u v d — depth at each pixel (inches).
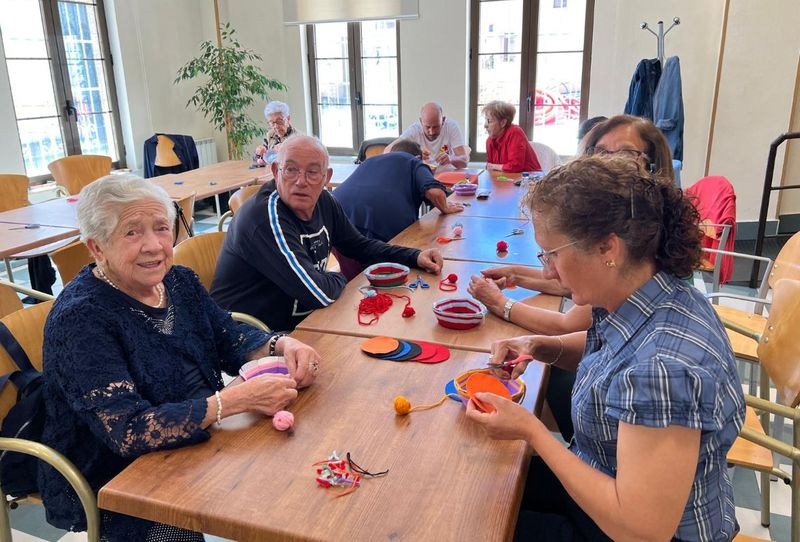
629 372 33.9
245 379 54.0
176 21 250.1
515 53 225.3
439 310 65.4
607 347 38.8
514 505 37.8
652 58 196.5
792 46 178.1
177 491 39.7
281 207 79.4
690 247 36.7
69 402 48.8
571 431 69.3
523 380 53.1
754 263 155.7
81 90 220.7
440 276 81.7
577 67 219.9
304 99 254.7
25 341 60.4
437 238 100.1
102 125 231.3
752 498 82.3
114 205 51.1
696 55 190.4
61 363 48.3
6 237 119.0
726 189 118.9
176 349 56.0
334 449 43.6
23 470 55.3
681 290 37.2
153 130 245.3
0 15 190.5
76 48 217.0
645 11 194.5
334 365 56.3
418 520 36.3
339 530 35.6
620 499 33.7
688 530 37.4
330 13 235.6
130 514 39.8
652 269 37.4
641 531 33.1
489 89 232.2
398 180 117.2
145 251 52.0
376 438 44.7
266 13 248.5
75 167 183.3
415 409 48.5
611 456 39.2
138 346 52.2
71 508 52.5
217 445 44.6
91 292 51.6
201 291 62.8
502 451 42.8
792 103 182.2
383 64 244.1
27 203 162.9
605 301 38.6
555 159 193.6
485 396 41.1
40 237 118.6
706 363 33.7
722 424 33.9
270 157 192.5
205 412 45.4
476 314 63.3
